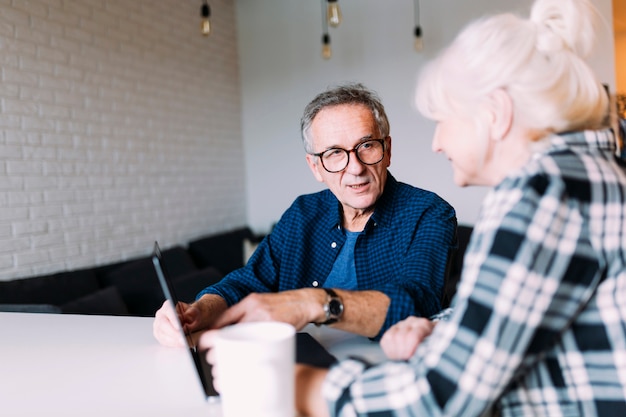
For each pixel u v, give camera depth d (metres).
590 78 0.62
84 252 2.98
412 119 3.95
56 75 2.81
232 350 0.54
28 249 2.65
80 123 2.95
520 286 0.54
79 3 2.95
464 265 0.60
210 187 4.13
